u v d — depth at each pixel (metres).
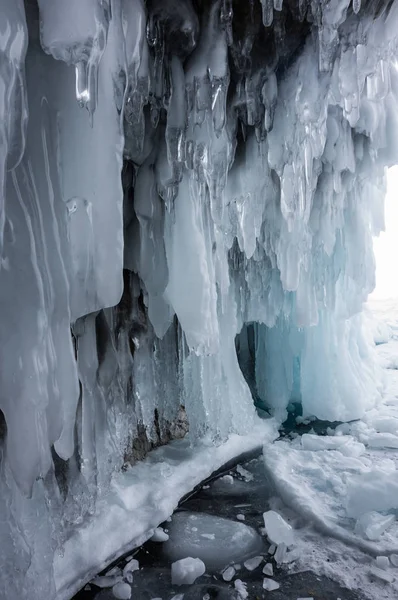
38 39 1.73
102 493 2.77
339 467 3.46
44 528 2.05
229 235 3.49
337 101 2.87
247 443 3.85
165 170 2.62
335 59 2.47
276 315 4.36
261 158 3.15
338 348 4.49
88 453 2.49
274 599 2.23
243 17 2.35
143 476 3.13
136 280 3.08
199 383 3.57
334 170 3.57
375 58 2.64
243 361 4.89
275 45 2.55
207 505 3.08
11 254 1.68
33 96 1.74
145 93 2.18
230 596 2.25
